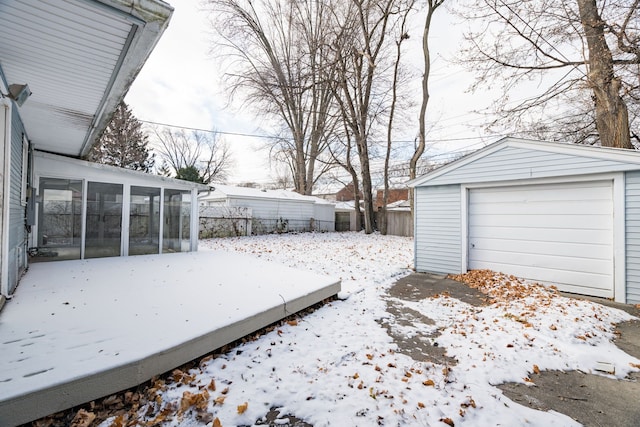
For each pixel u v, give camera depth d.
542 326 3.31
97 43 2.20
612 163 4.49
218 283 4.31
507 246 5.66
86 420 1.70
